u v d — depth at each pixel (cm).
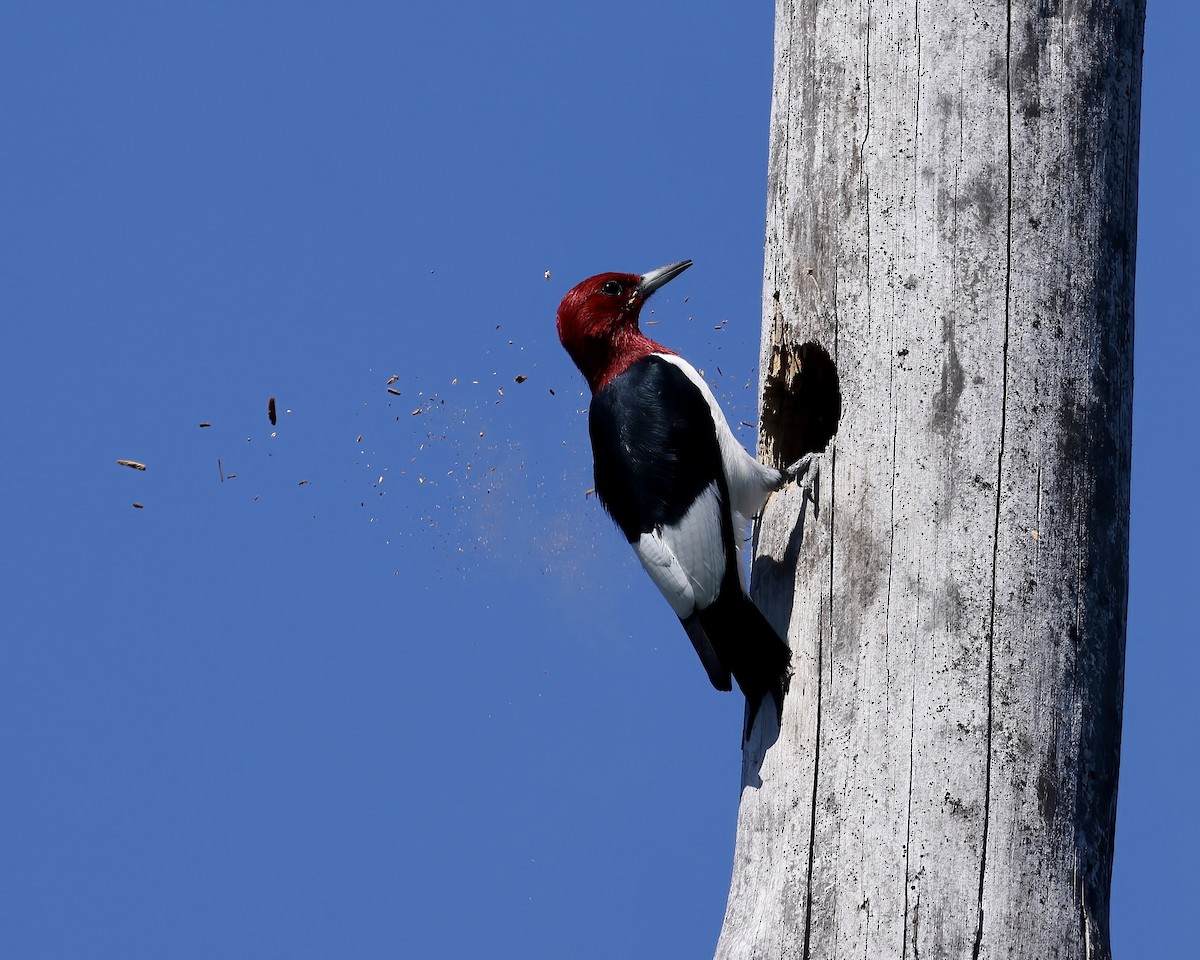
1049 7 1109
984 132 1098
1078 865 1016
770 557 1141
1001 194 1089
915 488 1070
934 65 1110
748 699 1120
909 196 1104
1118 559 1075
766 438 1191
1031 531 1050
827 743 1061
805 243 1143
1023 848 1008
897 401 1085
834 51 1144
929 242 1095
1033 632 1036
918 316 1089
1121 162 1119
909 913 1007
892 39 1123
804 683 1084
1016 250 1084
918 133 1107
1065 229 1088
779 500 1148
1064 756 1025
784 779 1076
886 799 1032
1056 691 1032
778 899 1050
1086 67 1107
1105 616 1057
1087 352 1079
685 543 1141
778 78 1190
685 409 1188
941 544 1055
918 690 1041
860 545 1080
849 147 1128
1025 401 1066
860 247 1114
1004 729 1024
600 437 1209
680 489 1157
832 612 1081
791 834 1061
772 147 1190
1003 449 1061
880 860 1023
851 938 1019
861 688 1059
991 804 1014
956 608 1045
